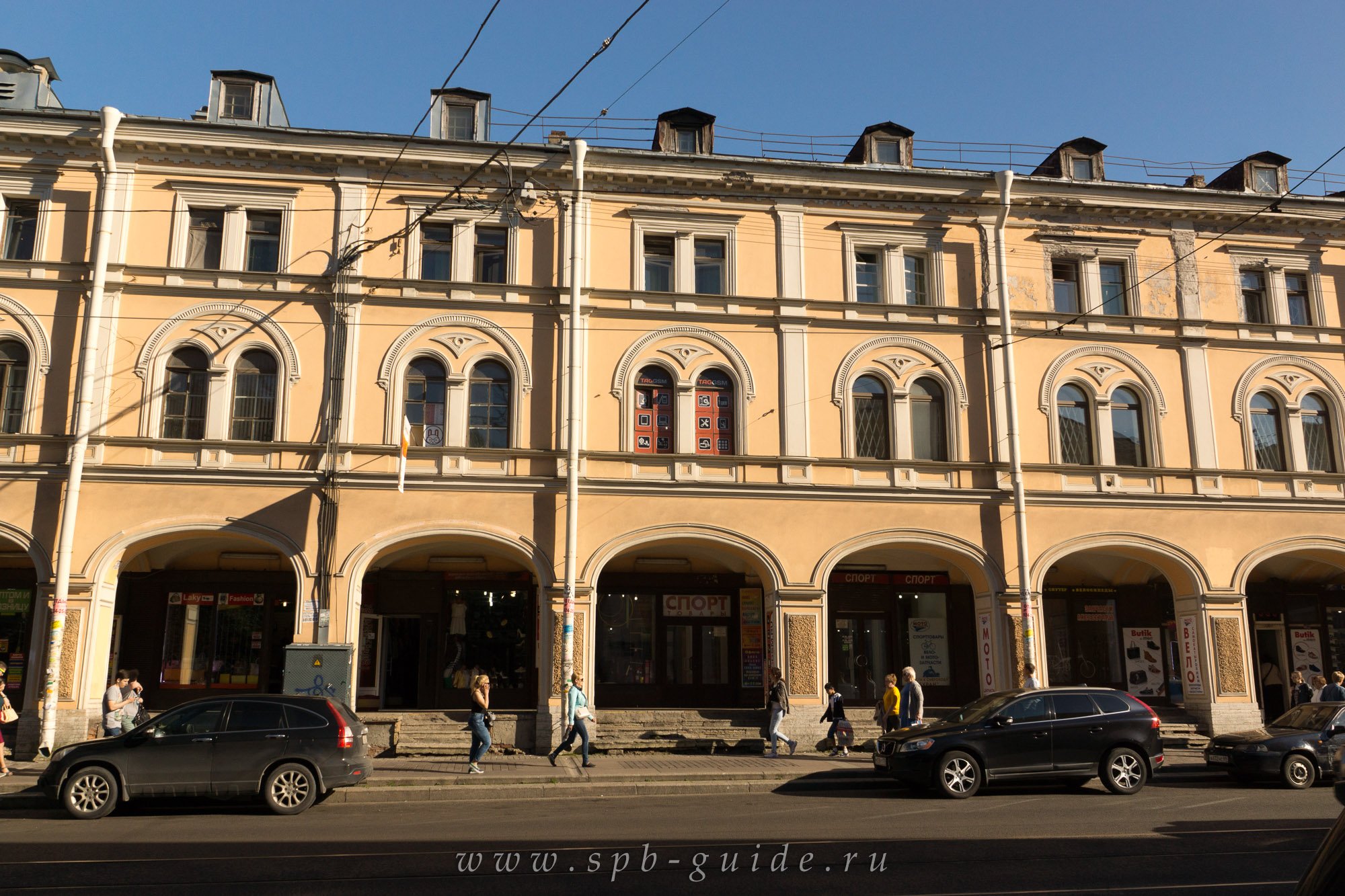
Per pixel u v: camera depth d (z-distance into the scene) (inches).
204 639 901.2
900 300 933.2
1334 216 1000.9
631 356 878.4
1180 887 350.9
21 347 814.5
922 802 570.3
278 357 839.1
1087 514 908.0
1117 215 979.9
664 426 884.6
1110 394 945.5
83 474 783.7
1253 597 1040.8
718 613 972.6
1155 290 970.7
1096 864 389.1
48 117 826.2
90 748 531.2
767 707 850.1
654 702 948.0
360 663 922.7
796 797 602.9
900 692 749.9
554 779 650.8
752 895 341.7
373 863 394.3
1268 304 992.2
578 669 811.4
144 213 842.2
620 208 905.5
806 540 865.5
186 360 836.0
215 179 856.3
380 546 808.3
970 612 994.7
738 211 925.2
